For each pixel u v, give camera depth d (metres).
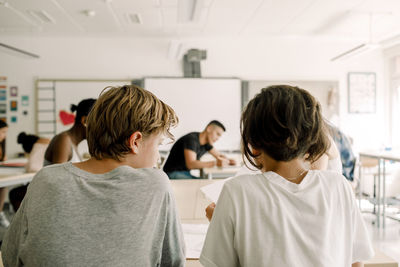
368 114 4.92
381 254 0.91
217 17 3.79
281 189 0.62
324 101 4.82
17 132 4.45
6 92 4.44
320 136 0.64
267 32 4.44
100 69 4.57
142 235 0.60
